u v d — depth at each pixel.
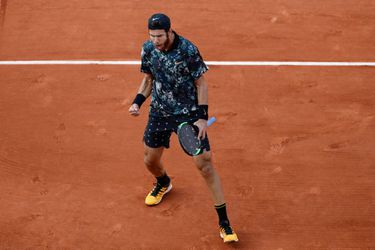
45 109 24.84
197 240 19.69
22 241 19.88
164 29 16.28
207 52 27.28
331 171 21.84
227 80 25.81
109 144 23.17
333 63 26.66
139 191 21.42
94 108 24.75
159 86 17.73
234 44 27.69
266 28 28.48
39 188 21.66
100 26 28.81
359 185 21.31
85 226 20.30
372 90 25.31
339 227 19.98
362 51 27.31
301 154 22.52
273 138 23.17
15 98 25.41
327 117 24.05
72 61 27.09
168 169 22.09
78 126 23.98
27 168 22.41
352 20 28.95
